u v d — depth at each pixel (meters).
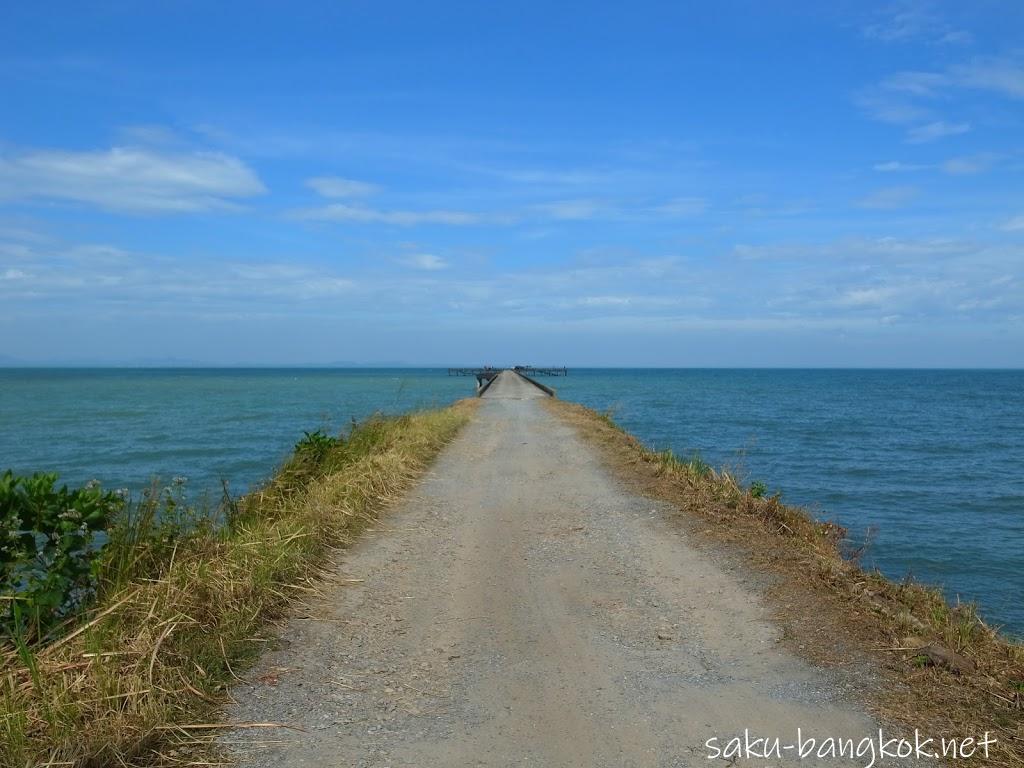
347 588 6.49
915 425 38.03
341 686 4.54
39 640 4.57
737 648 5.16
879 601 5.87
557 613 5.94
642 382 113.06
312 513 8.17
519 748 3.82
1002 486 19.83
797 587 6.39
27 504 5.14
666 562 7.38
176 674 4.34
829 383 114.50
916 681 4.56
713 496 10.24
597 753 3.78
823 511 16.08
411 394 62.94
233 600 5.52
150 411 42.84
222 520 7.89
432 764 3.66
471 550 7.93
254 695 4.37
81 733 3.62
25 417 38.16
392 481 11.23
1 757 3.40
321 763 3.65
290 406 47.41
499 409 28.62
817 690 4.47
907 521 15.63
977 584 11.47
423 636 5.42
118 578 5.38
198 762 3.63
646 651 5.14
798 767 3.64
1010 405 57.44
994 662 4.82
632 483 12.02
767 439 30.05
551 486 11.87
